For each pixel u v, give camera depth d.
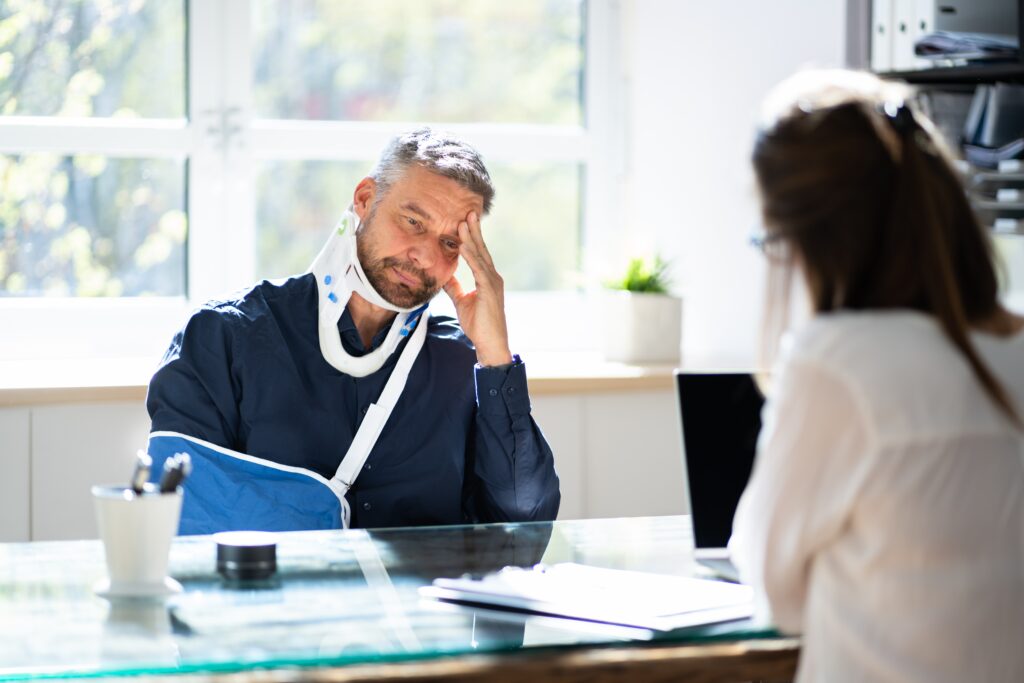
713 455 1.66
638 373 2.86
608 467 2.85
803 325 1.16
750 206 1.22
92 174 3.08
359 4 3.25
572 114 3.42
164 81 3.13
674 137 3.25
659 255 3.22
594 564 1.56
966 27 2.39
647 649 1.23
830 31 2.72
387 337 1.97
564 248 3.43
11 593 1.37
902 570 1.08
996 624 1.07
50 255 3.06
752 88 2.96
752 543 1.17
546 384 2.78
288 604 1.34
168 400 1.88
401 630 1.25
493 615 1.32
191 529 1.80
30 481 2.54
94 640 1.20
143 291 3.15
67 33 3.04
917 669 1.07
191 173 3.15
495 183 3.36
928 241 1.11
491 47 3.36
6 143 3.00
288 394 1.91
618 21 3.41
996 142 2.23
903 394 1.08
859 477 1.09
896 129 1.13
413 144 1.98
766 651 1.25
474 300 1.99
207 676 1.13
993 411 1.10
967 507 1.08
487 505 2.00
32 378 2.65
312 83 3.24
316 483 1.86
